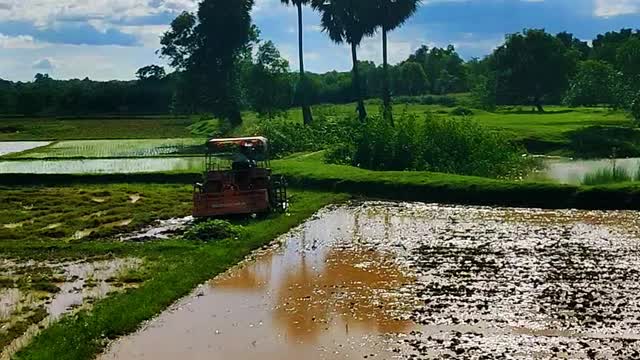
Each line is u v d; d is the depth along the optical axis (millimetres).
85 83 137250
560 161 42000
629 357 11273
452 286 15492
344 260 18219
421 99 105875
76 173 36688
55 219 25328
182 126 83125
